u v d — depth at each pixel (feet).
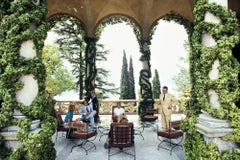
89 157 18.88
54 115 26.22
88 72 37.60
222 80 13.99
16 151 13.46
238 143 14.02
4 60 14.25
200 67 15.07
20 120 13.97
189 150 15.93
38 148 13.53
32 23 15.17
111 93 85.10
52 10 36.27
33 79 14.73
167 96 25.05
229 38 14.32
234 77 14.11
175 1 36.01
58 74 64.59
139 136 26.32
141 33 38.42
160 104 25.39
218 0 15.03
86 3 34.88
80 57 71.20
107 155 19.38
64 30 70.85
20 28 14.52
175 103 24.79
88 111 28.50
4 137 13.76
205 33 15.29
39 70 14.76
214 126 13.93
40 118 15.17
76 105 44.93
